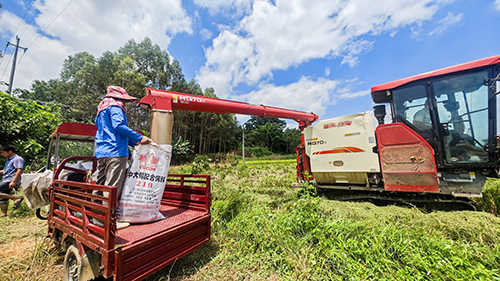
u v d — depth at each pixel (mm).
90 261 1812
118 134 2428
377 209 3881
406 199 4191
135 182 2268
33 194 2996
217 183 7672
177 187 3227
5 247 3057
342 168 4852
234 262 2508
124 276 1683
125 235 1934
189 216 2592
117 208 2240
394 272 2010
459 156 3691
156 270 1965
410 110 4172
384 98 4730
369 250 2279
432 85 3916
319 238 2600
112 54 24891
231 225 3287
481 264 1935
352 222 3152
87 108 21047
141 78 20875
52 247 2900
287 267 2295
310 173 5684
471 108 3625
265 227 2939
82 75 23172
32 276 2352
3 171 4520
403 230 2646
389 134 4191
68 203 2309
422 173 3852
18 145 7117
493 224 2818
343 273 2086
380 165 4406
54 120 9117
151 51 27484
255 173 12039
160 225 2242
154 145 2402
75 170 3279
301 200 3260
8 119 7098
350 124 4766
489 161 3463
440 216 3164
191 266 2457
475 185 3588
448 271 1858
